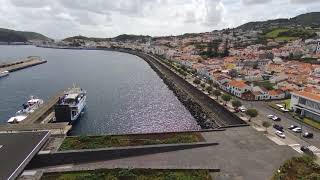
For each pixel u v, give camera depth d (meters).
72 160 68.25
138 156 69.81
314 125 94.06
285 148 73.19
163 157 68.31
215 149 72.00
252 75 184.00
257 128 88.88
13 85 188.12
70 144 73.12
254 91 133.38
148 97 159.25
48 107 119.69
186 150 71.94
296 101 108.19
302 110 105.06
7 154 61.44
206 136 79.88
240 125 89.50
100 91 173.38
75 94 124.69
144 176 56.69
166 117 121.62
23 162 57.81
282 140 79.50
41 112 112.56
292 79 169.00
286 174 57.03
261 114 106.56
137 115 123.81
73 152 68.25
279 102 125.94
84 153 68.69
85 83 199.75
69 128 97.00
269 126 89.38
